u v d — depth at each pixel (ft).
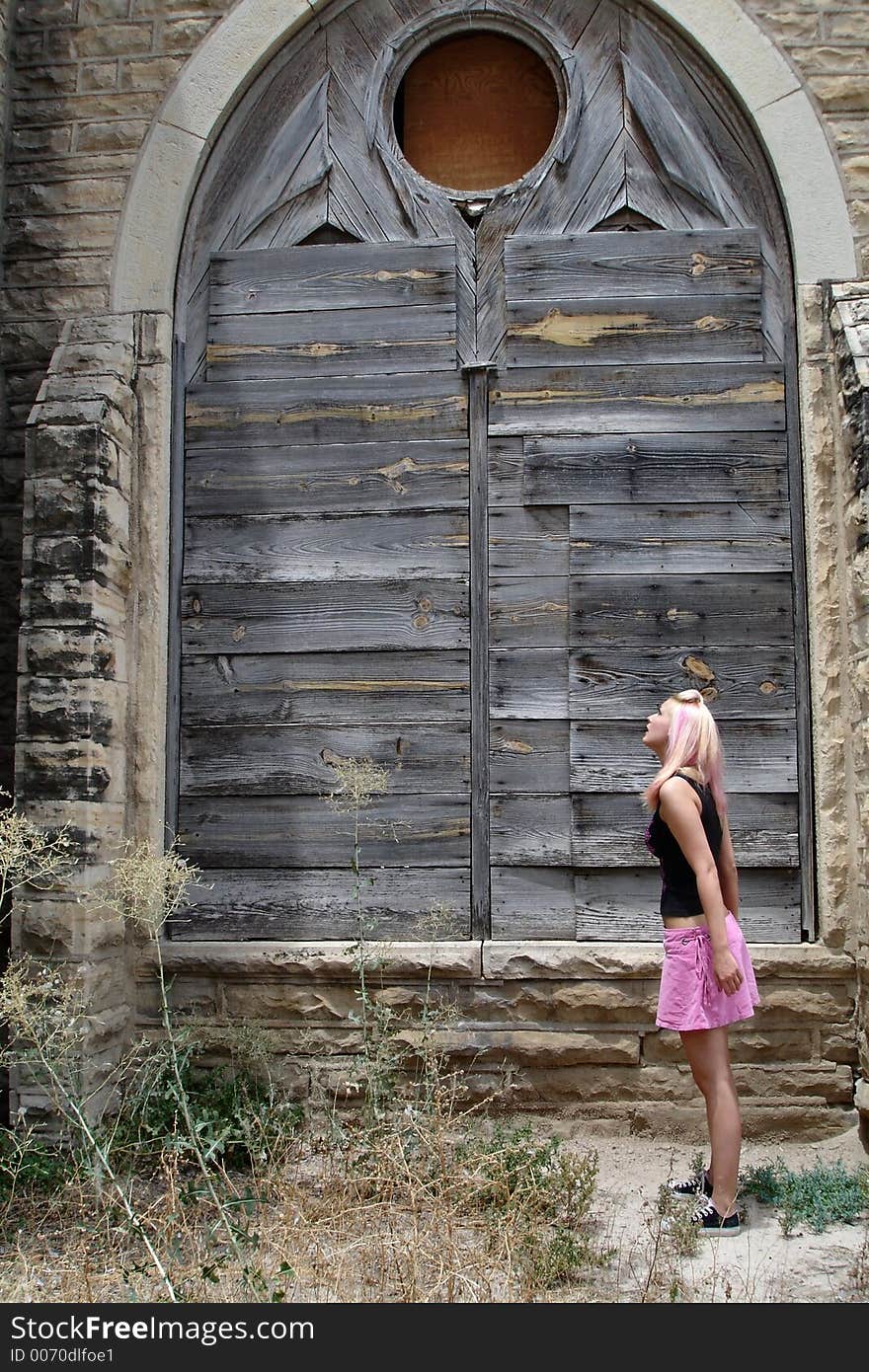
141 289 16.35
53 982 13.39
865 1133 14.05
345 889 15.43
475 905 15.21
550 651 15.46
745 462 15.53
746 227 16.01
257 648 15.89
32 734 14.48
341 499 15.98
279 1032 15.07
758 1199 12.60
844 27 15.94
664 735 12.37
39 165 16.76
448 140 17.02
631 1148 14.25
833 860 14.67
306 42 16.88
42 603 14.67
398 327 16.20
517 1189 11.00
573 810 15.21
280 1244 10.41
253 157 16.85
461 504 15.78
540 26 16.55
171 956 15.20
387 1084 13.51
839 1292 10.11
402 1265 10.19
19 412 16.48
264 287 16.48
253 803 15.69
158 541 15.83
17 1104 13.85
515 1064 14.76
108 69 16.78
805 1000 14.49
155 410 16.03
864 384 14.14
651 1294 9.95
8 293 16.61
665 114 16.30
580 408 15.79
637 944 14.89
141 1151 13.03
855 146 15.75
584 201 16.28
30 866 14.16
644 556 15.49
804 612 15.28
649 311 15.88
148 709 15.58
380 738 15.58
